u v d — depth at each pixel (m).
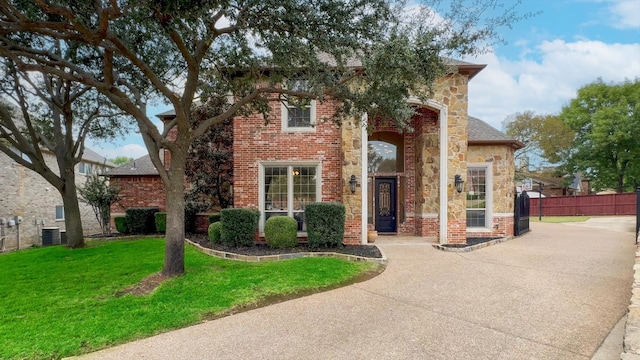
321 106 11.71
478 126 14.09
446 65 6.95
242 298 5.91
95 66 10.05
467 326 4.67
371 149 13.95
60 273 7.86
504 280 6.94
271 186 11.86
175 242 7.36
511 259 8.92
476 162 12.94
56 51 9.98
